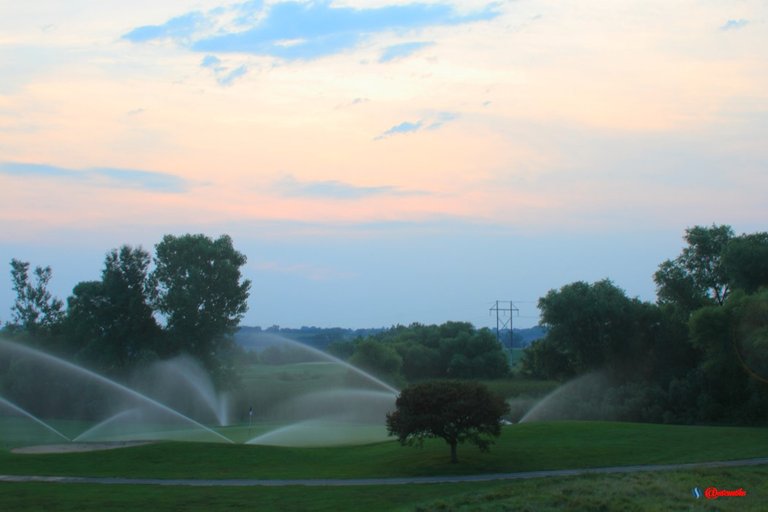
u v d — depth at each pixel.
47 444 57.44
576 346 95.25
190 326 103.38
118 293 108.00
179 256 104.75
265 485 40.97
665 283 99.88
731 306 76.00
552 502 32.31
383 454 50.62
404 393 47.50
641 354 94.06
